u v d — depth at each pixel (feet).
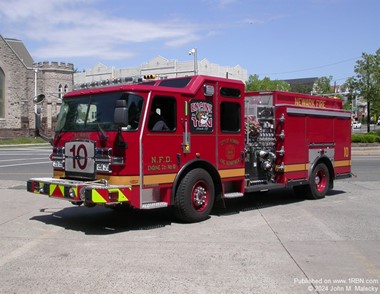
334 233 25.62
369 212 32.30
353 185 47.93
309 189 38.11
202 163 29.40
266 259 20.54
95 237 24.93
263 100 36.55
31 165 74.13
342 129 42.63
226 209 33.94
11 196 39.55
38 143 169.89
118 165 25.29
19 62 209.67
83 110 27.81
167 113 27.40
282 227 27.32
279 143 35.78
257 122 34.32
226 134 30.96
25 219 30.01
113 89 26.25
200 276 18.20
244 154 32.48
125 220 29.76
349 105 180.65
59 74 226.99
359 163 73.20
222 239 24.29
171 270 18.95
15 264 19.94
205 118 29.48
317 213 32.01
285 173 35.65
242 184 32.32
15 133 193.26
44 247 22.82
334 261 20.29
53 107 223.51
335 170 41.47
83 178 27.35
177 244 23.26
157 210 33.45
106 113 26.40
